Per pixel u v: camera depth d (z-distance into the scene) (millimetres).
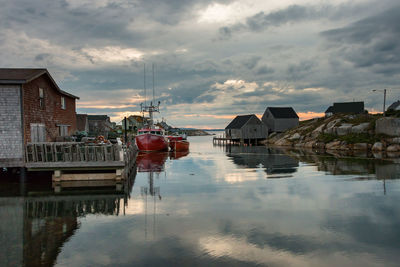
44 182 17547
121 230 9688
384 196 14219
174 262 7426
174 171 23266
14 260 7547
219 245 8445
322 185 16953
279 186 16719
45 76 20594
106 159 17234
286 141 60938
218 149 52344
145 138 42250
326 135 52750
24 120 17047
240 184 17406
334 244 8523
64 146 17375
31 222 10617
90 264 7344
